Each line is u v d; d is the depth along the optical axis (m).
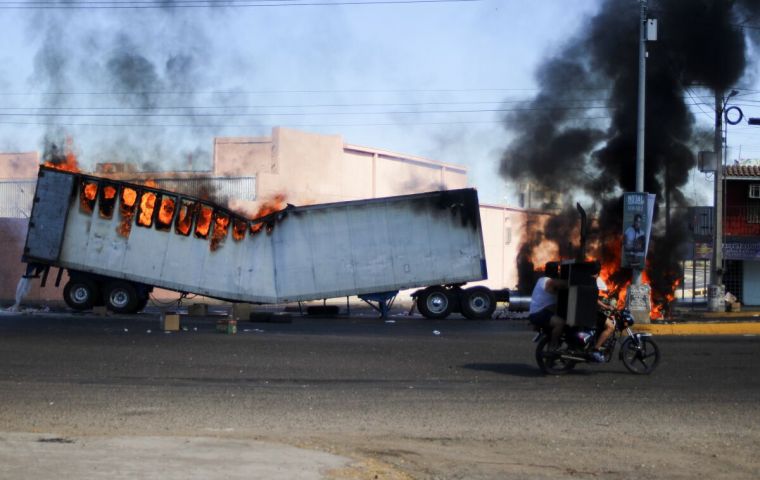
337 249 30.78
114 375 13.40
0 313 30.39
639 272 24.70
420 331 23.89
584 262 13.45
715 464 7.72
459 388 12.31
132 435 8.34
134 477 6.49
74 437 8.05
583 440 8.71
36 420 9.41
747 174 42.59
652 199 24.75
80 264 30.17
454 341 20.16
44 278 30.92
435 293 30.88
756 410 10.54
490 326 26.45
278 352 17.08
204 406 10.52
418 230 30.84
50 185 30.12
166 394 11.48
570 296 13.33
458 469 7.40
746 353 17.31
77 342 18.78
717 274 34.34
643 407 10.73
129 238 30.34
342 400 11.12
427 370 14.40
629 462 7.76
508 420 9.77
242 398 11.20
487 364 15.30
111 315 29.88
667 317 30.39
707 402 11.15
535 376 13.69
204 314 30.61
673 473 7.38
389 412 10.24
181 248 30.48
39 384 12.34
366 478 6.78
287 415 9.95
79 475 6.52
